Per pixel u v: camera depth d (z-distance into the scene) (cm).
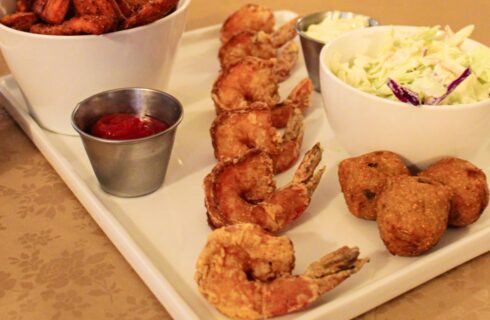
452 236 44
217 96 53
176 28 52
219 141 48
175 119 47
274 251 38
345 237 43
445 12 76
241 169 44
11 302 40
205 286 38
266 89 53
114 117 48
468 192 43
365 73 48
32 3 51
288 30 61
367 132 46
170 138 45
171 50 53
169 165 49
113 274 42
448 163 44
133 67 50
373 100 44
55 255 43
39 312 39
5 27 48
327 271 38
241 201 43
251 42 59
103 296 40
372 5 77
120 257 43
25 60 49
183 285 40
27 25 49
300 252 42
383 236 41
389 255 42
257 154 44
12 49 49
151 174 45
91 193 45
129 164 44
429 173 44
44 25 49
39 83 49
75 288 41
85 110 47
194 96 57
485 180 44
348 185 44
